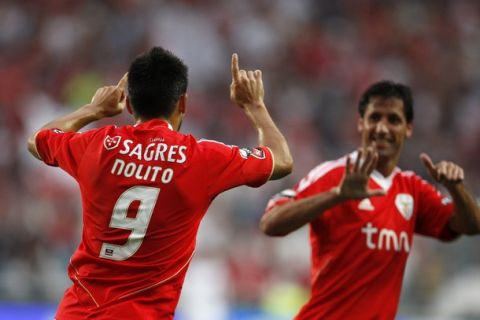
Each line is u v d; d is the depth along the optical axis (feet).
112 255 50.01
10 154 170.50
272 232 61.57
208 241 147.33
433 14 252.01
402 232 65.31
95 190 50.62
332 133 203.31
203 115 197.77
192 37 215.92
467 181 201.77
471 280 139.85
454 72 238.48
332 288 64.08
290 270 147.74
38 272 140.36
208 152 51.39
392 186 66.13
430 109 224.33
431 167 62.54
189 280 136.87
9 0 217.56
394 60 236.63
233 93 55.57
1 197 157.28
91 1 220.23
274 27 230.27
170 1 222.07
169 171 50.44
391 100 66.23
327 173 65.51
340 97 216.13
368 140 66.59
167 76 52.06
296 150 190.49
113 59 211.00
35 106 190.49
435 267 143.64
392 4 250.37
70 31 212.64
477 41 250.57
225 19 224.12
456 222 65.77
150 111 52.08
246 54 221.25
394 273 64.80
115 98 55.57
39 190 157.48
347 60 230.07
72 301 50.62
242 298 138.21
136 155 50.65
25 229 150.61
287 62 224.33
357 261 63.77
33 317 121.70
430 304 138.72
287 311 139.44
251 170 51.57
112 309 49.44
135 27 215.10
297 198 64.69
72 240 150.41
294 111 206.80
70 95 198.80
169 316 50.49
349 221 64.03
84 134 52.26
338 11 244.83
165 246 50.29
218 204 155.63
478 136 216.13
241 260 145.79
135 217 50.03
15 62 205.26
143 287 49.88
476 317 134.10
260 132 54.08
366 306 63.77
